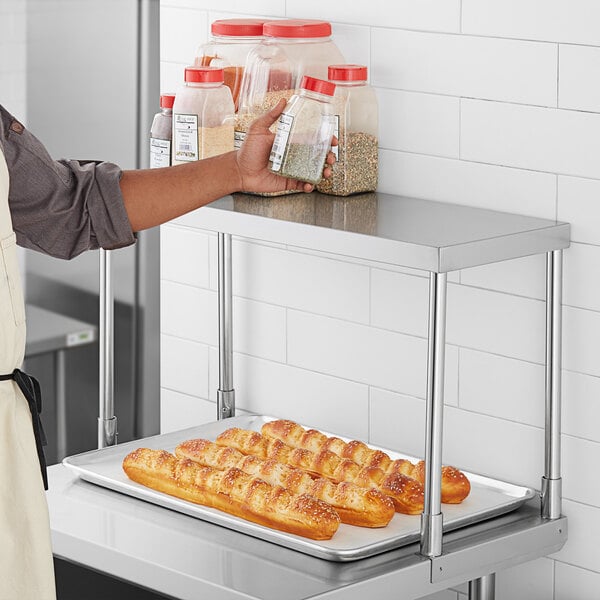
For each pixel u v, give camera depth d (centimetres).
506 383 249
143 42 370
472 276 251
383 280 266
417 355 262
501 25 238
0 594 201
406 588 217
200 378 308
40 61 376
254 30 265
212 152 256
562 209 234
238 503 233
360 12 261
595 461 236
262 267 290
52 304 391
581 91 229
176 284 310
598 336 232
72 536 234
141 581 225
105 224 218
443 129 251
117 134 378
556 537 239
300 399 287
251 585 211
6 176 201
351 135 254
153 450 253
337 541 221
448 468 241
